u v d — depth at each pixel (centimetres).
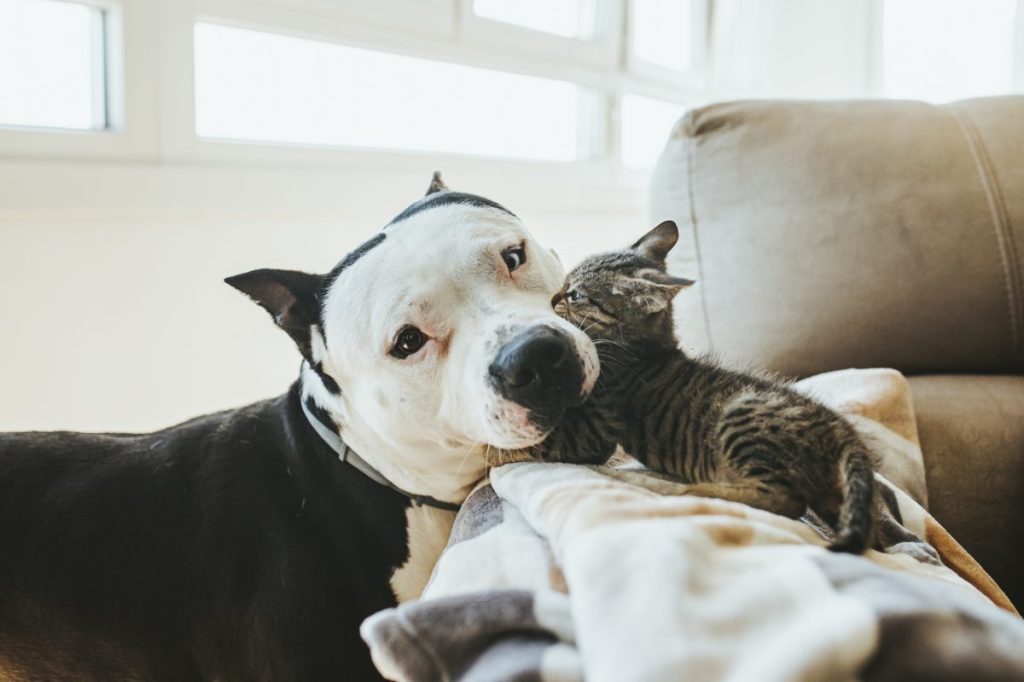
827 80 404
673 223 134
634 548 67
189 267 193
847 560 70
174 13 190
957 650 58
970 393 154
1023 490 146
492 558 83
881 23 405
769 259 170
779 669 54
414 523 120
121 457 125
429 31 256
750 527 76
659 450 108
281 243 209
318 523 117
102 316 180
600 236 323
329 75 240
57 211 168
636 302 114
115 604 115
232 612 114
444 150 284
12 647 117
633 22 351
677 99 389
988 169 167
